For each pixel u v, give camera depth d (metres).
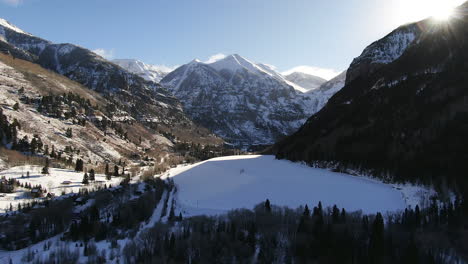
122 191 178.12
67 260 96.50
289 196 172.12
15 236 116.19
